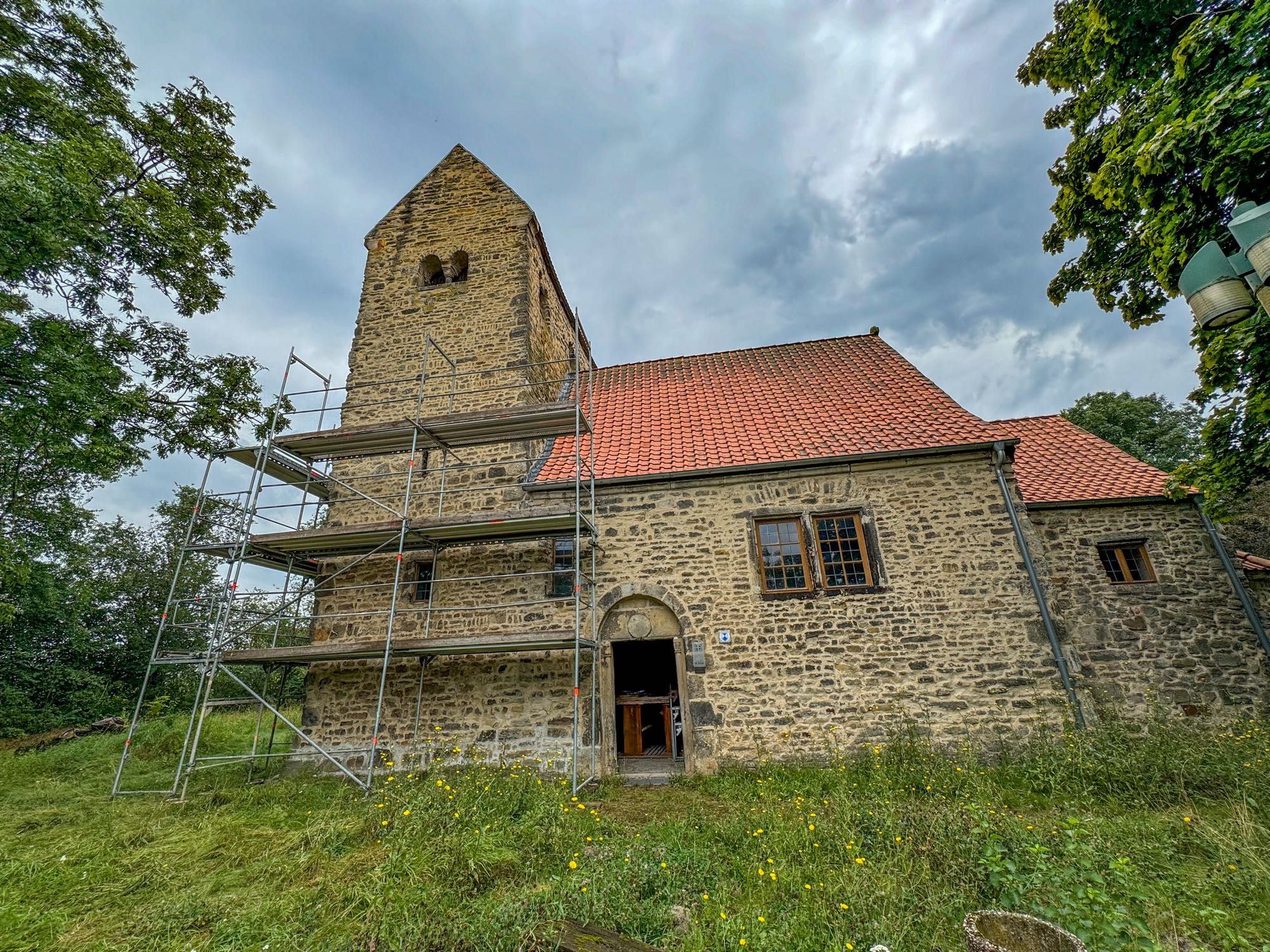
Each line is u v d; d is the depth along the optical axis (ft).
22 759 36.22
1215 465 26.58
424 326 41.83
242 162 42.47
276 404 33.22
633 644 38.04
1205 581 31.68
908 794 21.63
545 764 28.48
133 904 15.05
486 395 38.58
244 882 16.11
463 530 30.96
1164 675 30.37
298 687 67.00
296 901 14.38
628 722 33.65
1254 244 10.66
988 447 30.86
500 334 40.37
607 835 18.99
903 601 29.50
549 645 28.09
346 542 31.65
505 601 32.32
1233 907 12.80
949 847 14.71
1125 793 20.66
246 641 52.47
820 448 33.01
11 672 53.67
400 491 36.70
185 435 39.73
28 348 29.91
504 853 15.67
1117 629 31.45
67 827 21.79
